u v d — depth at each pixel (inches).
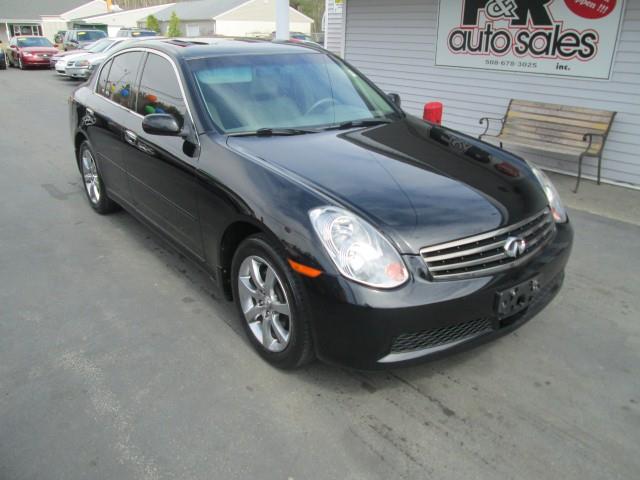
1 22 1770.4
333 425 93.7
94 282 144.9
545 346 117.8
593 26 240.8
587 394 102.4
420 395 101.5
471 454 87.7
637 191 236.7
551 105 255.9
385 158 115.2
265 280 105.0
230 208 107.3
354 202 95.3
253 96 133.0
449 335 94.8
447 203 98.6
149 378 105.6
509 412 97.3
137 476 83.0
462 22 292.4
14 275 148.9
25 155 288.8
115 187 173.0
